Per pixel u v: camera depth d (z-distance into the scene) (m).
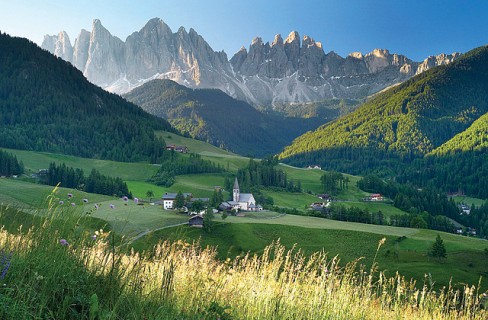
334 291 8.35
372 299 8.76
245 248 67.81
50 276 4.87
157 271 6.54
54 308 4.75
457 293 9.60
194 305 5.77
